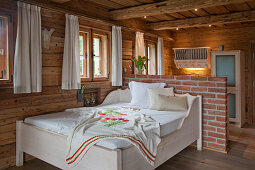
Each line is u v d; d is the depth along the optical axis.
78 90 3.68
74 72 3.45
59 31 3.38
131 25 4.88
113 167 1.91
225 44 5.77
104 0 3.74
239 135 4.29
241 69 5.05
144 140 2.20
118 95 4.38
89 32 3.91
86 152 2.11
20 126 2.90
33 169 2.83
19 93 2.91
